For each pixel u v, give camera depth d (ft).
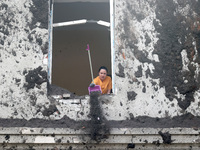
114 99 20.84
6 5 21.17
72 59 34.65
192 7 22.26
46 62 20.83
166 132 20.18
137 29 21.57
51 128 19.83
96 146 20.26
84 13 30.14
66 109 20.62
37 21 21.11
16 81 20.62
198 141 20.35
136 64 21.24
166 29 21.77
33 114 20.42
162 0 22.04
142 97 20.99
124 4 21.67
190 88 21.39
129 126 20.42
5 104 20.45
